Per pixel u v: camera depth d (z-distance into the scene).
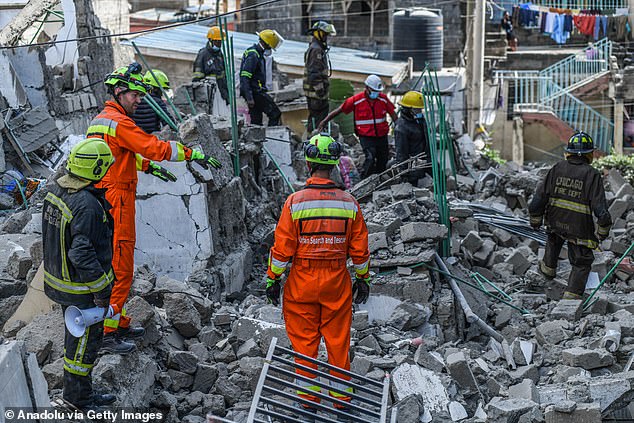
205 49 16.80
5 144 13.49
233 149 12.30
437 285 10.44
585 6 34.41
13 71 14.59
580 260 10.97
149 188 10.25
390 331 9.45
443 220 11.46
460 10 36.34
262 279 11.57
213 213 10.67
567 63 32.34
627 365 8.80
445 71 33.44
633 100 30.08
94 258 6.06
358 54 32.94
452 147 15.67
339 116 18.66
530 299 11.22
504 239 13.55
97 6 27.25
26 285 8.76
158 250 10.34
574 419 7.29
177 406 7.41
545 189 11.13
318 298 7.28
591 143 10.95
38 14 18.06
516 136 30.23
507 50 35.72
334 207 7.26
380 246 10.39
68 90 17.11
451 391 7.97
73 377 6.28
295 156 15.52
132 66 7.47
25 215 10.70
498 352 9.30
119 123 7.28
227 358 8.24
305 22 38.03
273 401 6.65
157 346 7.95
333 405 7.41
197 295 8.75
